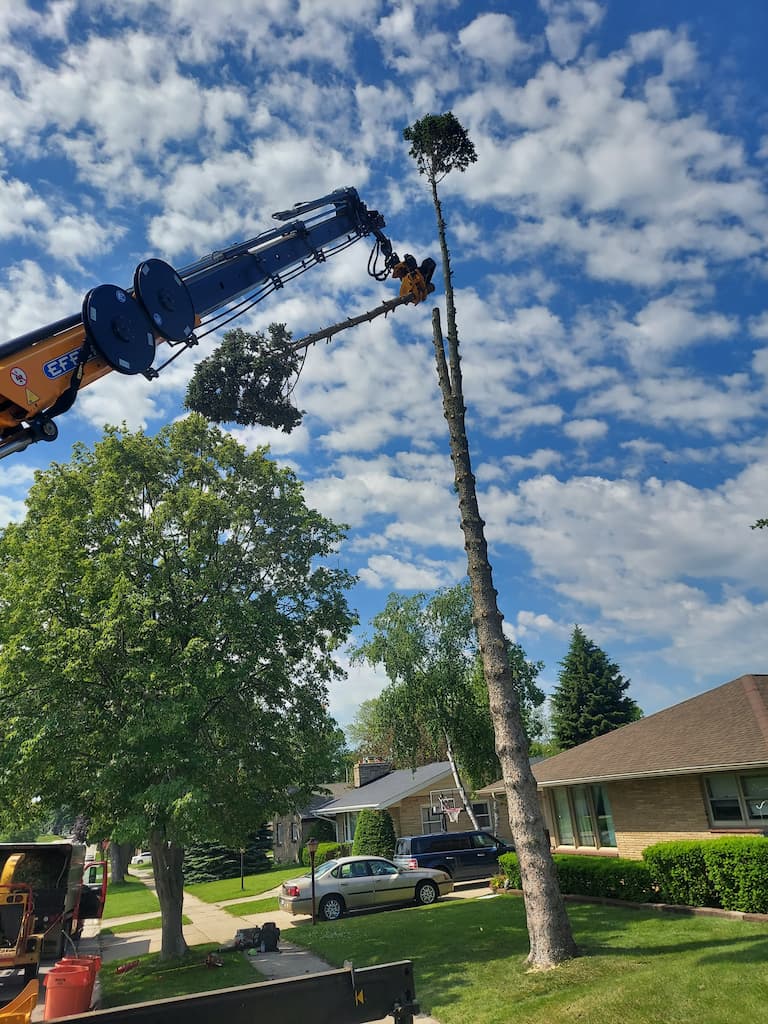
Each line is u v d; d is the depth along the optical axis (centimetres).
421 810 3072
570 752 2072
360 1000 424
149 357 827
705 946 924
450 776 3120
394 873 2005
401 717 2912
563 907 962
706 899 1266
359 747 5691
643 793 1700
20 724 1238
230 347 1258
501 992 829
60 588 1340
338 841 3869
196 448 1661
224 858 3944
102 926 2255
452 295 1295
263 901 2466
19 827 1438
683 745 1587
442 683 2914
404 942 1288
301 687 1571
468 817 3078
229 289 1079
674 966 816
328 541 1678
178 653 1312
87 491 1518
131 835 1160
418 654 2942
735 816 1487
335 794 4653
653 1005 692
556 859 1666
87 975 1059
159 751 1213
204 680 1286
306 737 1527
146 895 3250
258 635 1425
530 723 3294
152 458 1576
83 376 771
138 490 1556
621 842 1747
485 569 1135
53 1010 1027
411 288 1438
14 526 1534
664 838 1625
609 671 4575
